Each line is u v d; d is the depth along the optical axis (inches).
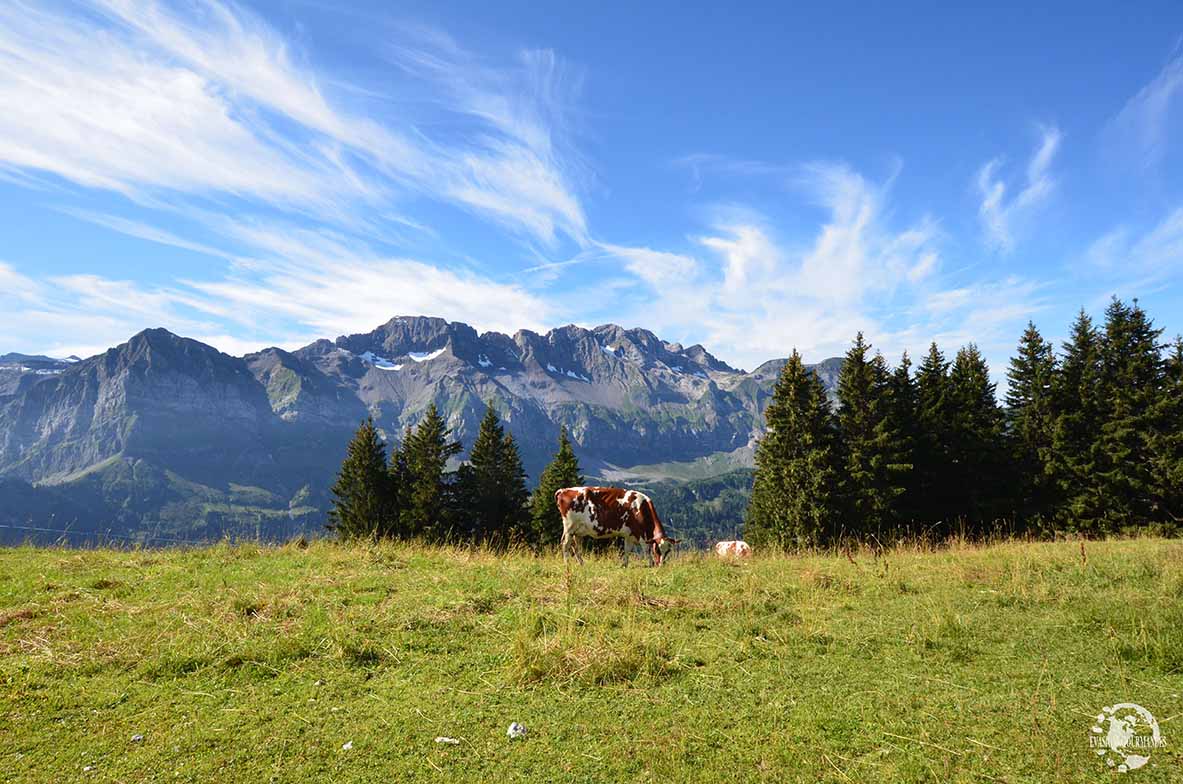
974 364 1535.4
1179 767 172.4
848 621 312.7
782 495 1425.9
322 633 274.7
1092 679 231.3
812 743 189.8
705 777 171.8
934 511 1390.3
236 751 182.5
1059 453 1336.1
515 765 178.4
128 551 475.8
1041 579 382.9
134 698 213.6
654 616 317.1
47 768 171.0
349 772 173.6
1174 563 390.9
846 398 1446.9
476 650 266.2
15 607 296.7
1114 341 1334.9
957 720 202.1
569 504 534.6
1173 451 1202.6
